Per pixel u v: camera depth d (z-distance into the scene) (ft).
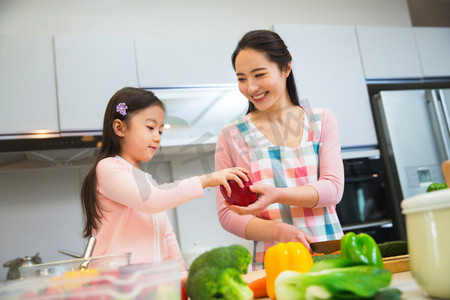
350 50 9.89
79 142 8.52
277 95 4.38
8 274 7.80
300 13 10.89
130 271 1.97
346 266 2.29
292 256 2.51
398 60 10.23
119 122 4.22
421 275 2.02
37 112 8.14
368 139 9.51
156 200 3.51
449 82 11.07
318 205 4.06
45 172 8.97
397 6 11.66
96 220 3.92
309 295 2.00
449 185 2.28
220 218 4.31
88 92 8.40
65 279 1.82
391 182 9.34
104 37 8.65
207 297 2.13
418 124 9.42
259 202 3.65
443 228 1.95
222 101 9.11
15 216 8.70
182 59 8.96
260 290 2.61
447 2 12.48
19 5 9.20
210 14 10.27
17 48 8.25
